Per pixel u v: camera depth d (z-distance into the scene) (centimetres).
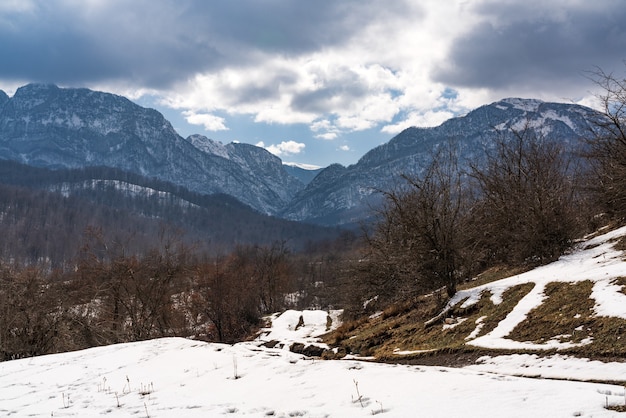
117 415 962
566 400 721
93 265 4066
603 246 2195
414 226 2352
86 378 1395
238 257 7100
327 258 9619
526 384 834
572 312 1417
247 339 4150
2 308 2889
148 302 4194
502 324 1611
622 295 1357
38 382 1399
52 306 3150
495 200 2919
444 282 2312
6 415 1059
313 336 3225
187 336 4844
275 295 6531
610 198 2617
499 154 3228
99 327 3519
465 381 896
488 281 2445
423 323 2081
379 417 756
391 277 3097
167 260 4416
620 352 1072
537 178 2775
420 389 880
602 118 2455
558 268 2055
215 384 1154
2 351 2822
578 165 3306
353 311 3356
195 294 4994
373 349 2089
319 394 941
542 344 1307
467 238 2394
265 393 1009
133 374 1380
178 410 948
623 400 695
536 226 2392
